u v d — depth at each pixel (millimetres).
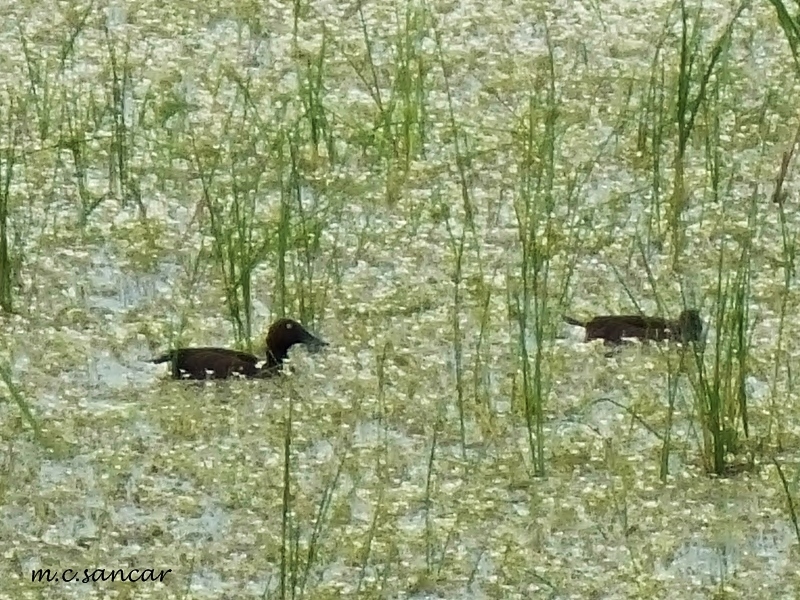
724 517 28562
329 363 32312
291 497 28703
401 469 29531
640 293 34969
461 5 46750
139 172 39344
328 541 27672
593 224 37312
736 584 27016
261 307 34625
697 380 31625
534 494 28953
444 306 34281
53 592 26500
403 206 38094
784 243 35469
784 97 42469
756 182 38625
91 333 33531
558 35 45406
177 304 34625
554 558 27500
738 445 30234
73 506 28594
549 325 33156
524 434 30484
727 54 42469
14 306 34438
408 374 31984
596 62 44156
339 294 34688
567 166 39562
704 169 39688
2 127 41125
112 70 43594
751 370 32125
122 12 46688
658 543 27875
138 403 31266
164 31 45781
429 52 44438
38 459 29781
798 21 39406
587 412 31078
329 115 41594
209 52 44781
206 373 31859
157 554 27469
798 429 30672
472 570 27141
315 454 29859
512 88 42906
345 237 36750
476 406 30938
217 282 35344
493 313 33938
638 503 28844
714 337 33281
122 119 40062
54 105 42125
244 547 27641
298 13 46094
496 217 37531
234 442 30125
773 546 28047
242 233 34969
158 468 29453
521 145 40188
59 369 32344
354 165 39812
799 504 28828
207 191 37219
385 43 45031
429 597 26641
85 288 35031
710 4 46750
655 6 46750
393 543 27656
